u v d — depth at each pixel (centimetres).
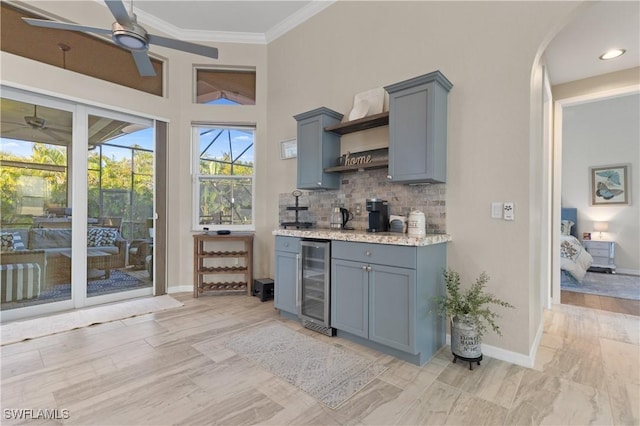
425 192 265
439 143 241
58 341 249
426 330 224
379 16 301
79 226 336
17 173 303
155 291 387
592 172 611
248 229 426
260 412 164
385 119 276
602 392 184
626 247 577
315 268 282
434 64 261
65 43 324
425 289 221
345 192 328
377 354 232
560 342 259
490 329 233
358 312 243
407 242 212
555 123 381
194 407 167
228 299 376
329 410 166
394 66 288
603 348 247
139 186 382
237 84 429
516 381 196
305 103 370
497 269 229
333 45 341
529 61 217
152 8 361
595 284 478
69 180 331
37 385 186
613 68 340
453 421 158
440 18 258
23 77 295
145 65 281
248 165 427
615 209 588
